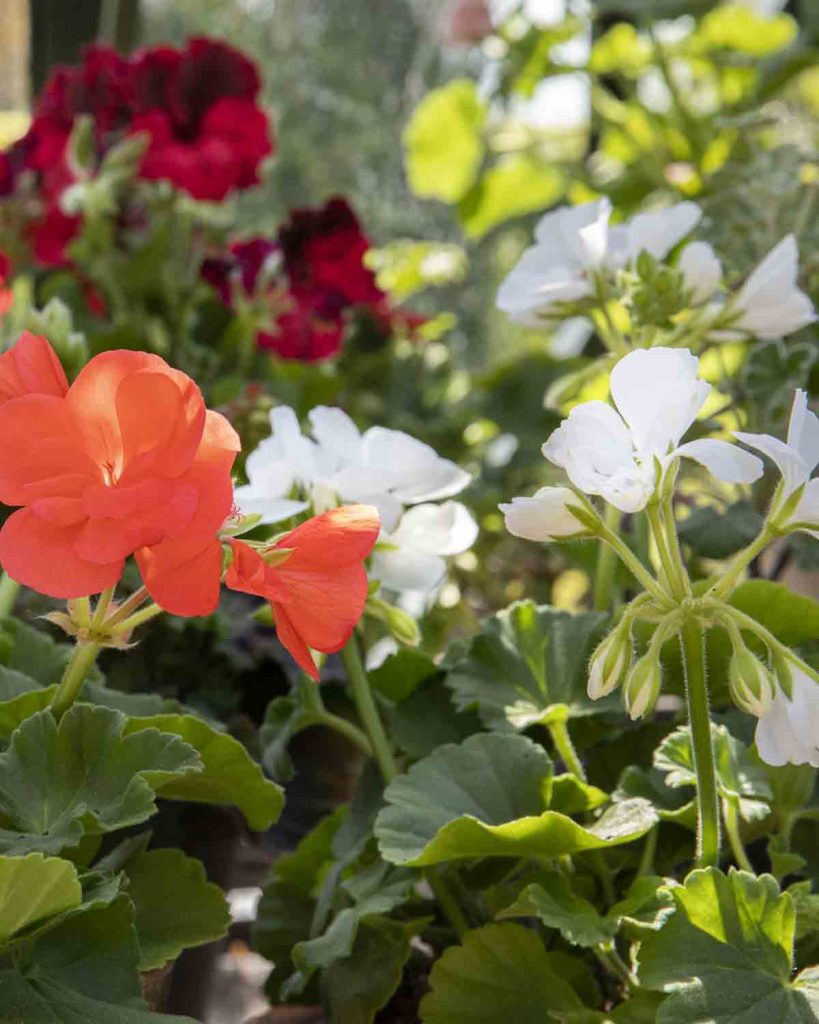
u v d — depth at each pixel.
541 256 0.92
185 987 1.03
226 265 1.49
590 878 0.85
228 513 0.70
